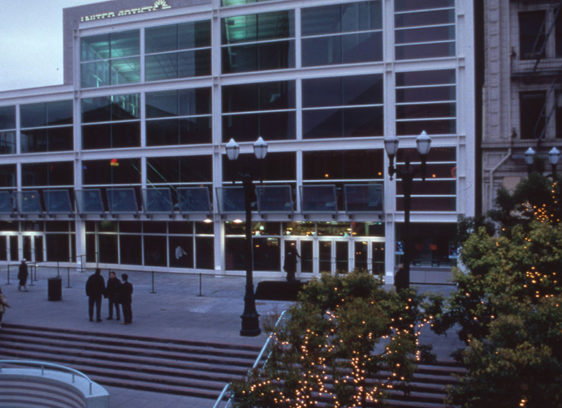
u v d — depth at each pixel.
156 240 28.23
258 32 25.67
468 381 8.20
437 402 11.54
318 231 25.16
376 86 24.03
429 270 23.30
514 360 7.48
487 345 8.64
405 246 12.84
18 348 15.52
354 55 24.39
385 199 23.81
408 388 10.18
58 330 16.11
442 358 12.82
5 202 30.61
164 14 27.17
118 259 29.12
